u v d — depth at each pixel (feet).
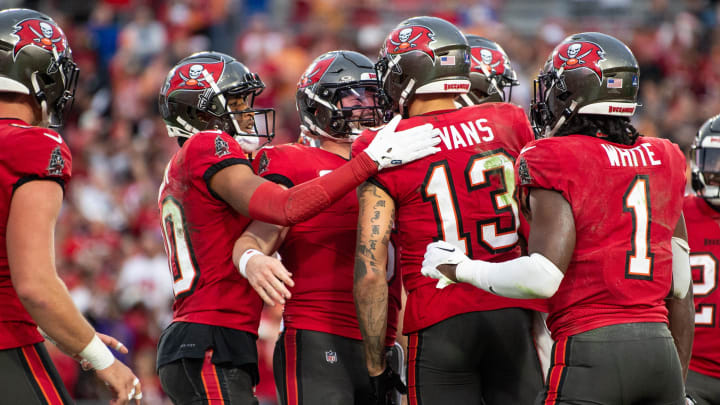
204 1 163.32
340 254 41.88
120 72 152.87
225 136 39.47
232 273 39.29
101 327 100.22
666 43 160.76
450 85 38.52
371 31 161.58
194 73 41.75
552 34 158.30
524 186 34.86
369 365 38.78
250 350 39.42
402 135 37.32
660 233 34.76
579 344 33.71
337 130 42.73
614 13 170.19
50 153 33.14
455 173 37.50
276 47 154.71
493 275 34.22
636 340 33.42
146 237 108.78
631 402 33.86
